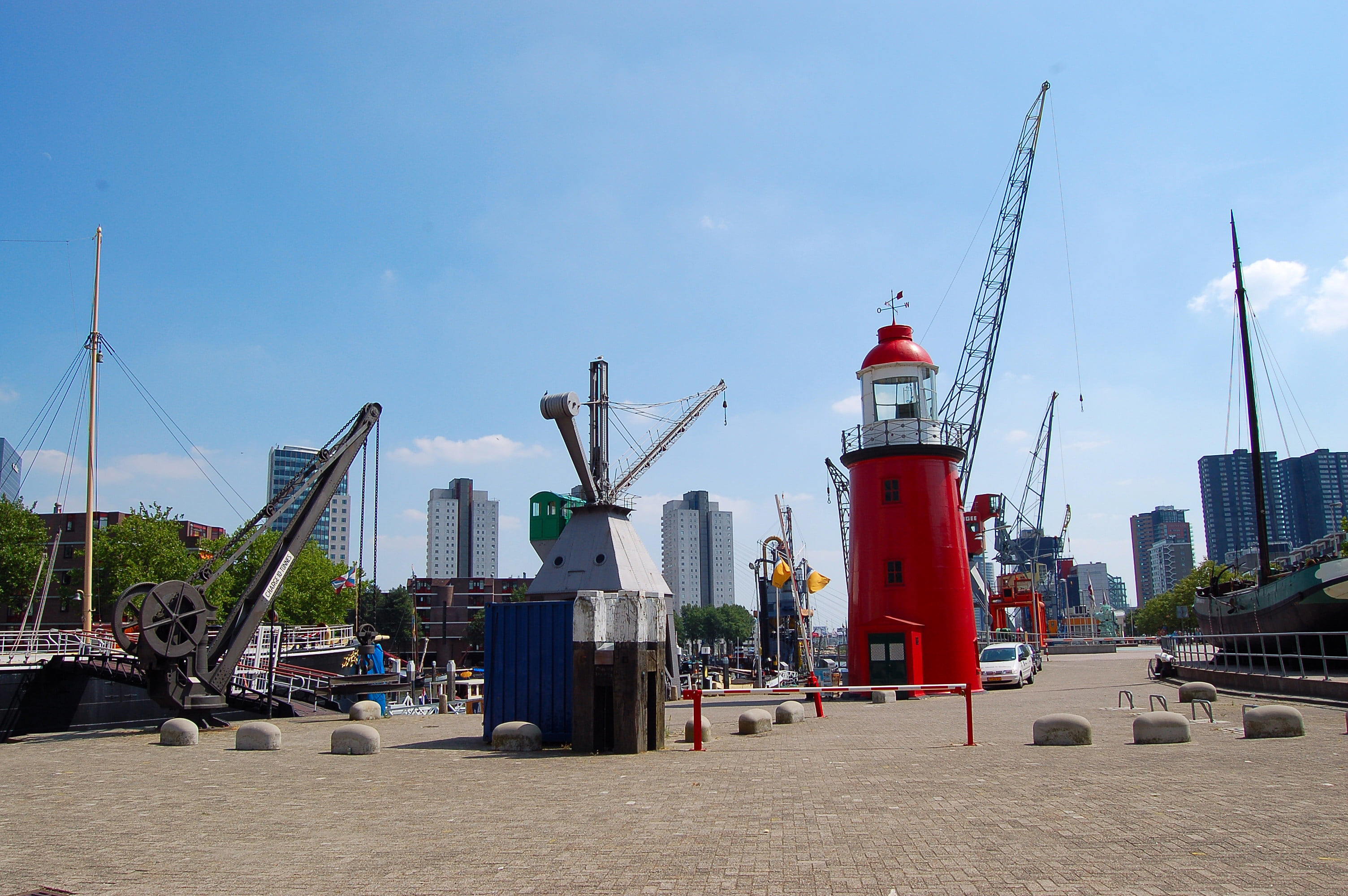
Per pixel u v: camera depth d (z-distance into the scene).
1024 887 7.51
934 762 15.53
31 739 27.77
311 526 33.31
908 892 7.50
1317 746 15.39
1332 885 7.23
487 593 162.38
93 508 48.47
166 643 27.52
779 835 9.91
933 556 39.69
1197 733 18.02
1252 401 42.59
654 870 8.53
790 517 84.75
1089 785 12.34
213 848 10.04
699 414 56.34
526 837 10.20
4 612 84.00
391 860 9.23
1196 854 8.34
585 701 18.53
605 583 40.62
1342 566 33.69
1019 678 39.84
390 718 32.28
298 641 57.25
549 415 41.28
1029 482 152.50
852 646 40.84
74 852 9.91
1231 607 43.22
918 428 40.81
